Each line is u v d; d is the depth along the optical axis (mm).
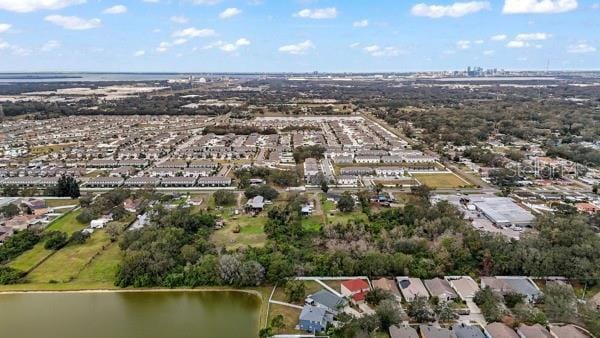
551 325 110875
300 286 126062
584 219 174875
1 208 190625
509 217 182125
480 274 137500
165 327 116625
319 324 110375
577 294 126875
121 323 118375
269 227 172500
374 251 144750
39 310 124500
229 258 137000
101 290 134000
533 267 135000
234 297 131125
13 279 137375
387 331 109875
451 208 183875
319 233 167750
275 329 111875
